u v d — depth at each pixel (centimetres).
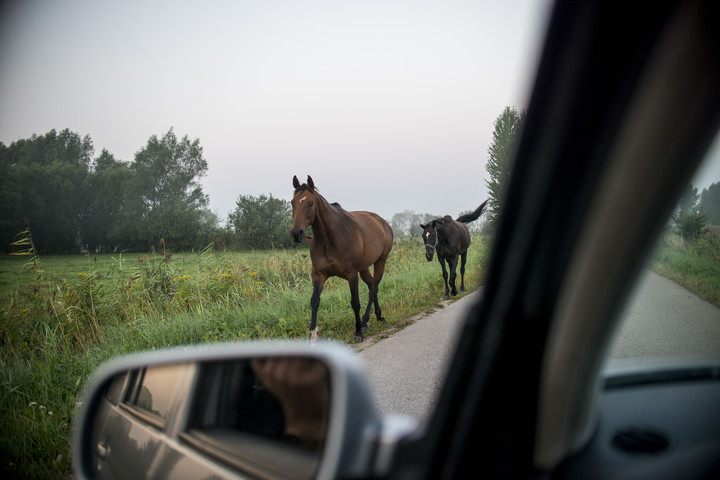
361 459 82
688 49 65
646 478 86
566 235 85
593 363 87
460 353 101
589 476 89
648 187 71
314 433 90
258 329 534
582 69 80
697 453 91
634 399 116
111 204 5344
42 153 7138
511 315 94
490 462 94
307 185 524
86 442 175
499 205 99
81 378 384
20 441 284
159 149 6669
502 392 94
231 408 115
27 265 621
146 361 157
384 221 757
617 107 75
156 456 137
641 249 75
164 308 662
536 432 90
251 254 1086
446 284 855
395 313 682
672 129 67
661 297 218
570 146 83
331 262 539
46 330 495
